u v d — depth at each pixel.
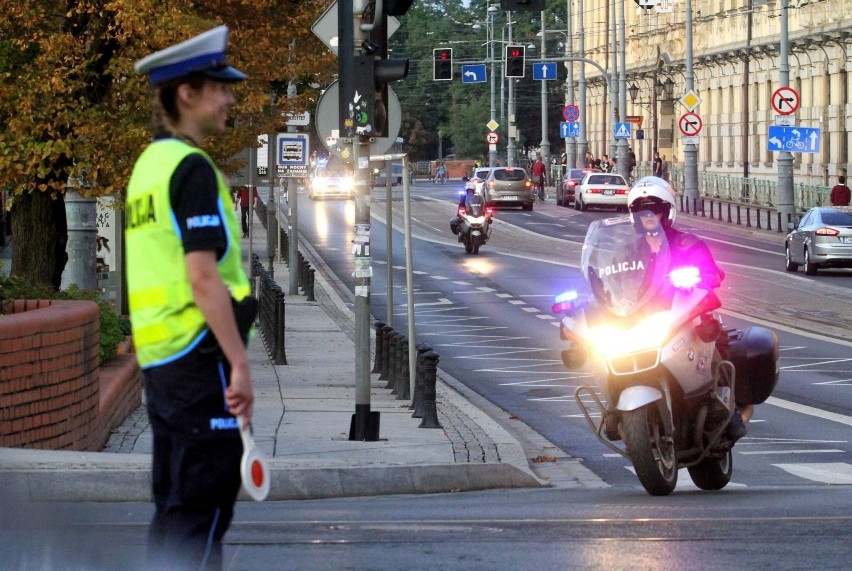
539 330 71.62
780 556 18.94
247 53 50.22
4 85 45.69
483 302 84.94
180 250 11.53
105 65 47.34
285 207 191.88
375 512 23.62
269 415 39.00
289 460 27.42
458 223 121.06
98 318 30.45
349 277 102.25
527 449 37.78
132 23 45.06
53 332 26.83
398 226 155.25
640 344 25.12
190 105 11.81
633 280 25.44
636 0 198.75
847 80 156.25
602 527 21.56
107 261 69.94
